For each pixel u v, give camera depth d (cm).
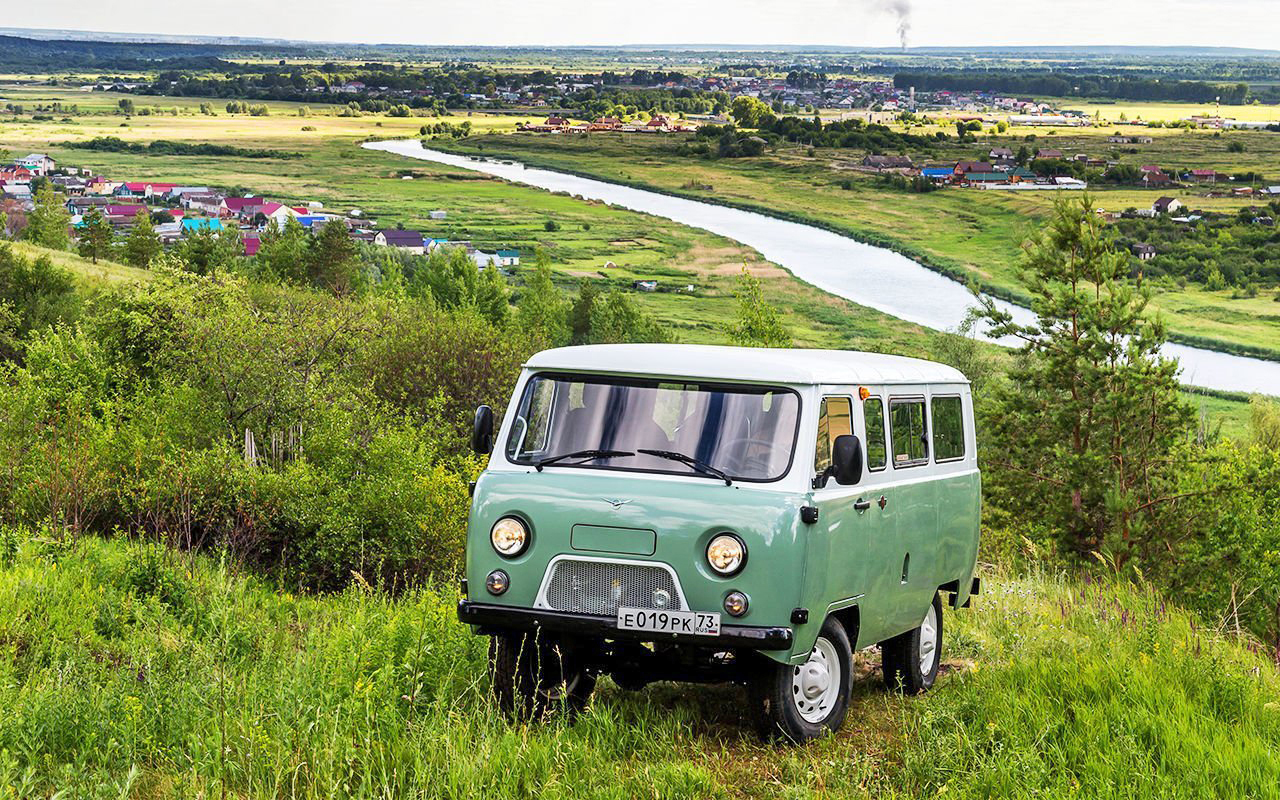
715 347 770
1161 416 1855
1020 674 810
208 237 12825
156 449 1627
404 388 3331
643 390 709
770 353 729
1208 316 16600
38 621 878
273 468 1753
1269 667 938
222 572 1173
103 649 860
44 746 619
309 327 2247
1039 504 1911
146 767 607
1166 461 1836
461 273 12050
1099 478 1831
